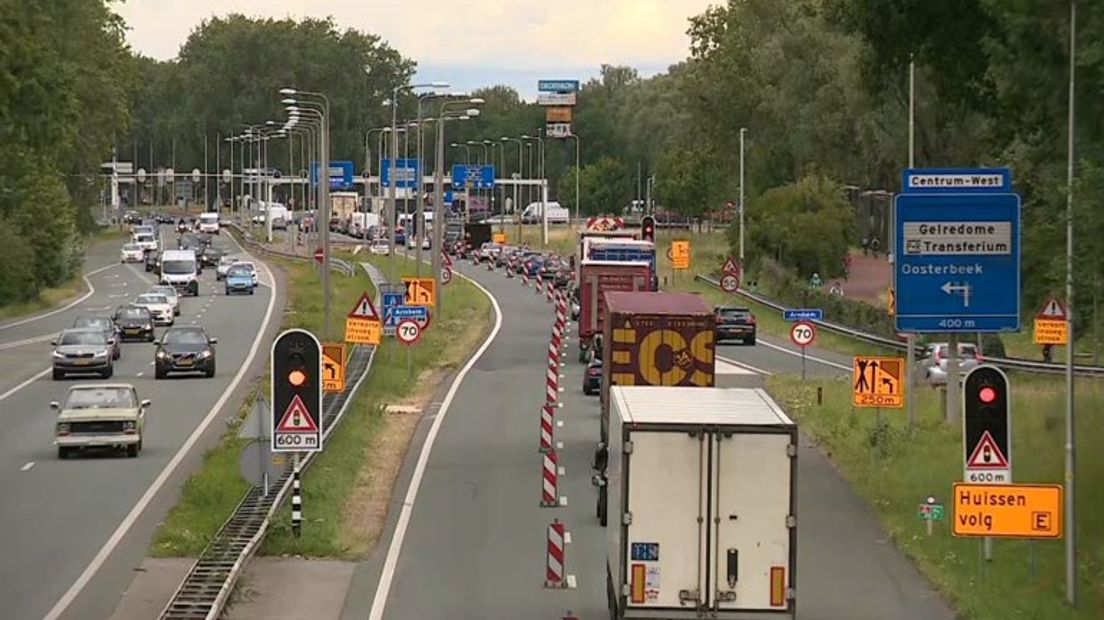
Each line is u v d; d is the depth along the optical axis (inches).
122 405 5022.1
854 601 3078.2
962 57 4950.8
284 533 3555.6
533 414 6215.6
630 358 4345.5
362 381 6407.5
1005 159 6289.4
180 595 2888.8
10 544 3567.9
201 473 4411.9
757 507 2546.8
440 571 3321.9
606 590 3115.2
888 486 4389.8
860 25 5002.5
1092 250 3469.5
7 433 5610.2
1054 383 6688.0
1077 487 4126.5
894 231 4350.4
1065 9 3619.6
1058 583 3240.7
